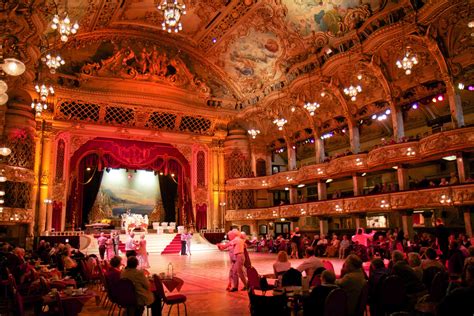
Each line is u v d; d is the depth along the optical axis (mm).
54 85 23609
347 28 20297
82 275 11578
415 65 18953
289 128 27922
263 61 26328
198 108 28141
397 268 6180
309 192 30391
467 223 16797
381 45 19312
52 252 13766
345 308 4773
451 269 8773
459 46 17016
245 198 29625
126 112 26516
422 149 18562
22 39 14945
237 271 9750
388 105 21531
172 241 25812
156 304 7047
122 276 6371
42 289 7113
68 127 25000
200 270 14414
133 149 27125
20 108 22109
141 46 27062
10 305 7926
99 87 25359
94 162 26203
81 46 24984
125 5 22719
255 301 5137
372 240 17719
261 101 28094
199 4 22969
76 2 19375
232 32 25078
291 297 5852
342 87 22641
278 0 21219
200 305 8094
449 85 17797
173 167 28781
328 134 25781
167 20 12352
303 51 23422
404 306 5797
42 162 23812
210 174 29469
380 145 20812
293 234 21219
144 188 33781
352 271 5637
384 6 18281
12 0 13047
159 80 27312
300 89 24734
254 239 27000
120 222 32062
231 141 30188
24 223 22234
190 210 28531
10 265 9555
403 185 19938
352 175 23516
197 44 27359
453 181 17688
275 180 28188
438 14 16484
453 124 17547
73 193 25125
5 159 21141
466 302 4145
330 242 21000
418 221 21672
